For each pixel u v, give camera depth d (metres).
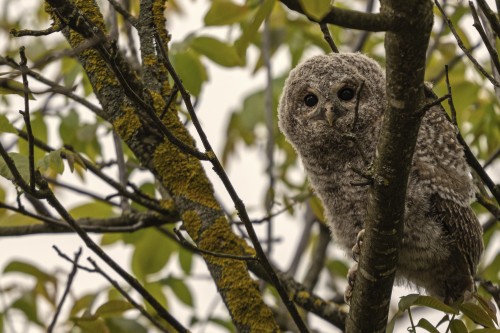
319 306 10.78
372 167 7.44
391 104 6.96
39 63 7.23
